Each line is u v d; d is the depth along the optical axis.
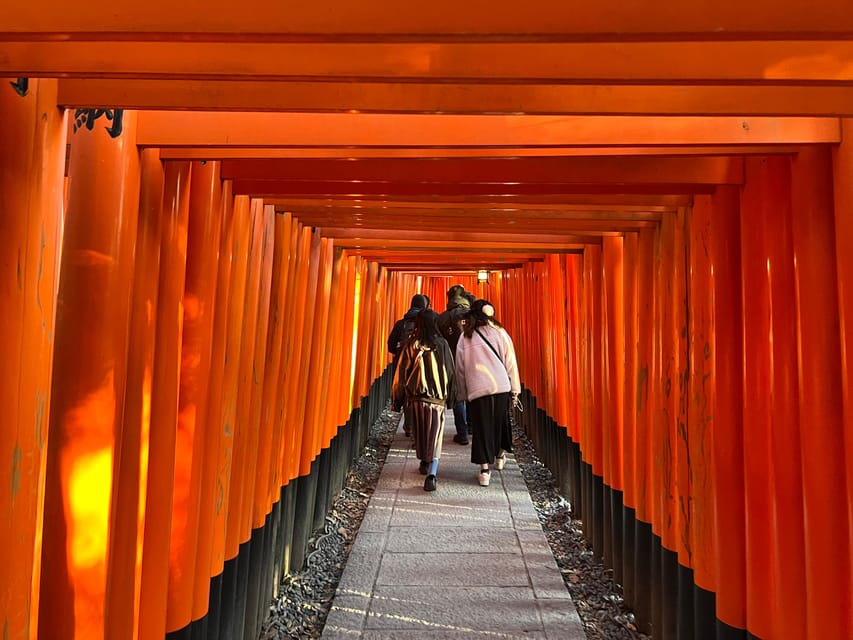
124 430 1.81
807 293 1.67
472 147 1.62
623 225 3.20
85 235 1.64
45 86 1.28
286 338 3.39
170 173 1.94
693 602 2.55
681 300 2.62
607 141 1.59
